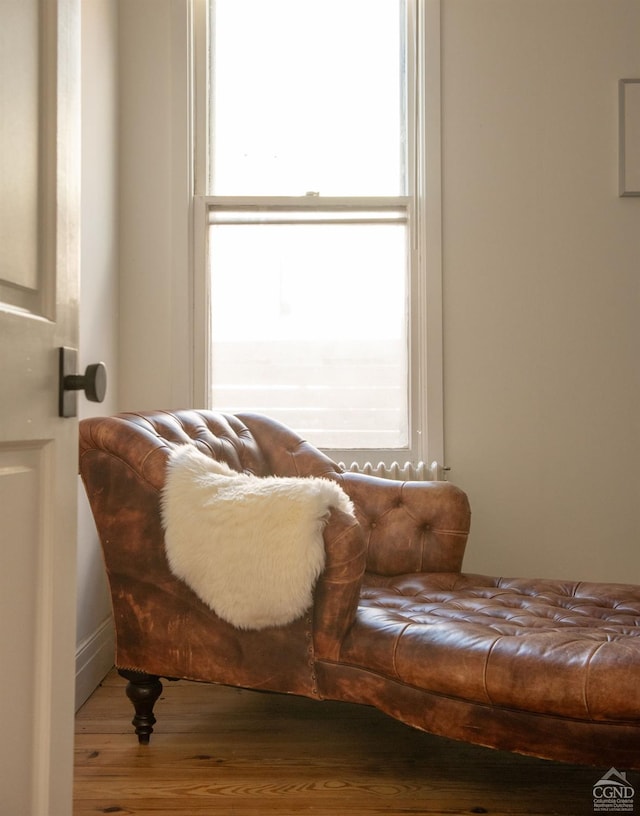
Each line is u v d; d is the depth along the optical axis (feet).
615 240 10.30
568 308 10.28
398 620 6.06
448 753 6.78
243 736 7.11
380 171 10.68
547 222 10.30
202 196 10.48
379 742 7.02
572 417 10.26
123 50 10.31
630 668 4.86
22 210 3.22
